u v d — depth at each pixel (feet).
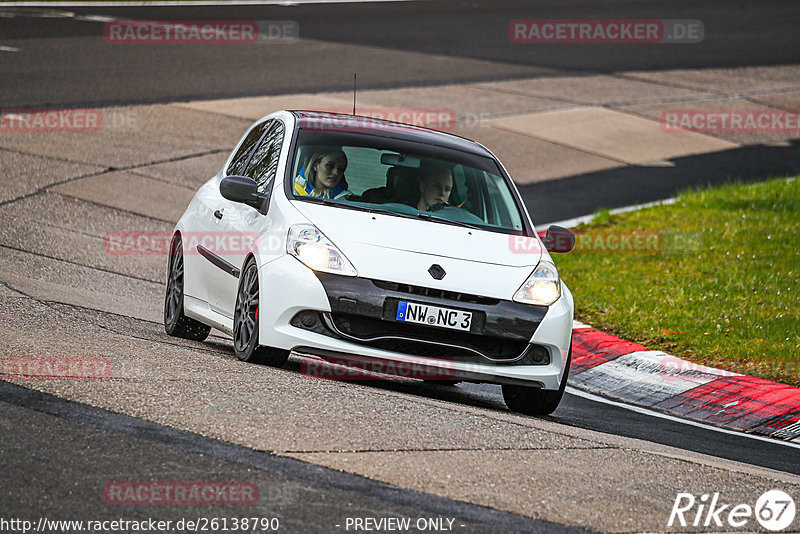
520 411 93.71
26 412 66.90
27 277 121.08
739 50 371.76
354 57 314.96
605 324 127.13
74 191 176.04
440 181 98.94
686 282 144.05
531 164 226.38
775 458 87.30
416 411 77.61
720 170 234.99
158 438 64.69
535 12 425.28
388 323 86.17
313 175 96.43
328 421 71.61
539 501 61.67
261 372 84.07
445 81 292.40
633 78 318.24
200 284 103.65
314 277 86.07
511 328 87.76
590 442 76.28
